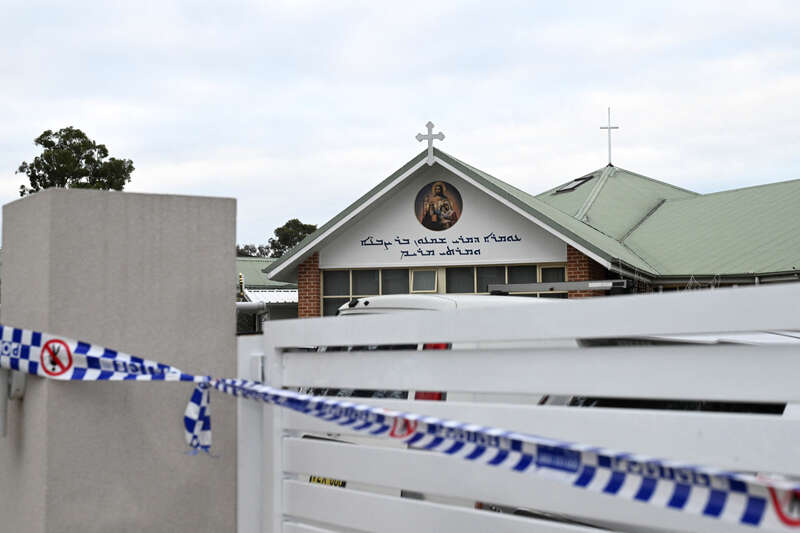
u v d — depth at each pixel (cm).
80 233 313
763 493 163
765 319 200
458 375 267
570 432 239
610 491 184
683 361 218
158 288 327
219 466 334
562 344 399
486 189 1972
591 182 2956
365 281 2158
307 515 317
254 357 335
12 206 349
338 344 306
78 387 310
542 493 245
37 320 316
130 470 317
